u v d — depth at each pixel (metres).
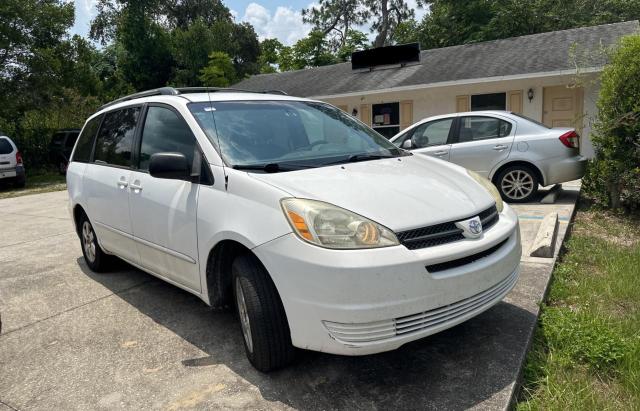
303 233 2.55
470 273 2.65
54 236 7.16
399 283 2.45
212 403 2.69
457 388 2.66
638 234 5.66
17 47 18.59
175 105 3.70
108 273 5.12
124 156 4.21
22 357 3.38
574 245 5.16
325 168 3.17
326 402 2.62
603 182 6.89
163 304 4.17
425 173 3.28
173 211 3.39
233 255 3.15
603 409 2.48
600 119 6.68
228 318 3.82
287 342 2.79
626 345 2.96
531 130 7.44
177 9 38.53
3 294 4.65
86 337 3.62
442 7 23.25
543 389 2.70
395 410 2.52
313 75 19.25
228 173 3.05
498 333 3.22
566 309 3.59
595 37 13.38
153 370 3.09
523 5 20.20
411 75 15.09
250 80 21.59
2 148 14.76
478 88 13.92
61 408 2.76
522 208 7.12
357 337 2.44
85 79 21.77
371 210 2.63
